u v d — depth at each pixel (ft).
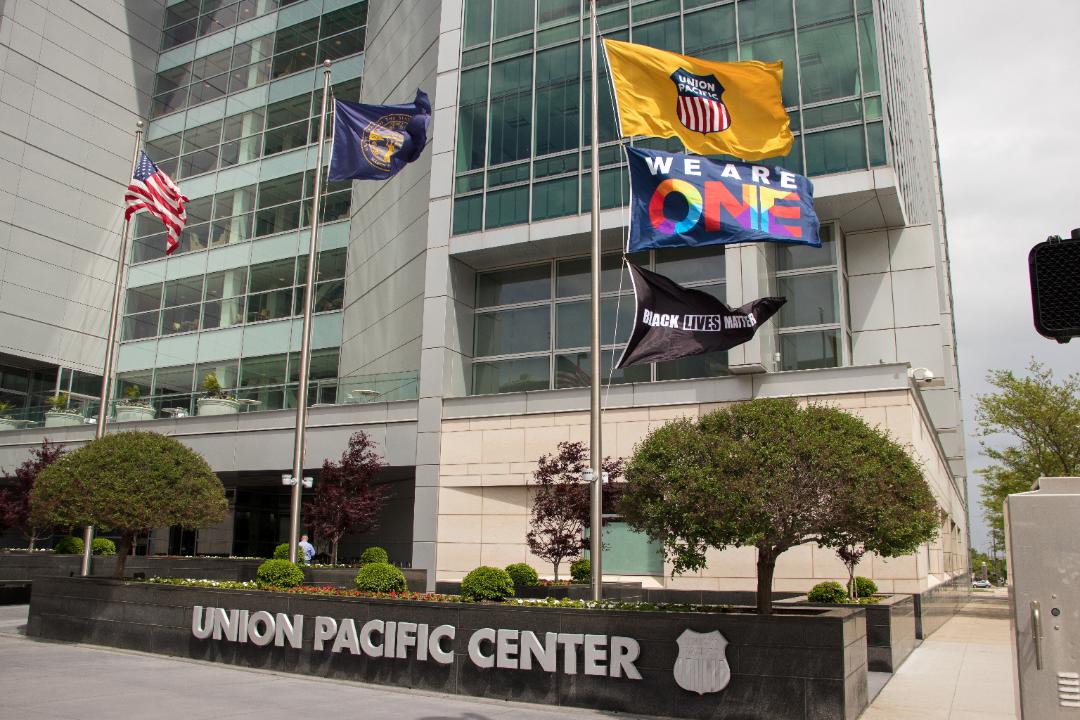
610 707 33.30
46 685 37.09
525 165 82.23
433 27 96.89
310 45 126.82
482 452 79.00
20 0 122.31
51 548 121.39
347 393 92.58
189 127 135.64
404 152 62.59
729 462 32.76
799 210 48.11
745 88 49.19
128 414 109.60
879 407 63.67
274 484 114.83
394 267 97.81
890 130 71.61
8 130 119.34
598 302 46.50
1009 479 104.94
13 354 116.98
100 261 130.21
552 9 84.74
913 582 61.21
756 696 31.01
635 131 48.42
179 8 143.43
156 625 47.55
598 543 43.24
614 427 73.56
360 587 48.03
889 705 34.71
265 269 120.26
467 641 36.86
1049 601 15.79
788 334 71.87
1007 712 33.27
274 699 34.78
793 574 64.75
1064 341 14.32
